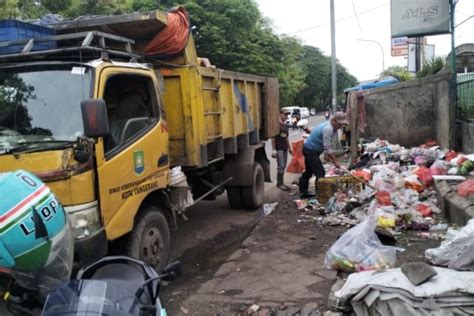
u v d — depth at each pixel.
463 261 4.47
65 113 4.40
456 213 6.53
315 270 5.40
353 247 5.30
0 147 4.21
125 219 4.68
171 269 2.72
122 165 4.68
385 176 8.31
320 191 8.59
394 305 3.75
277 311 4.43
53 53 4.64
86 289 2.31
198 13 23.20
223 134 7.41
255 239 6.81
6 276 2.60
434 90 13.66
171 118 6.35
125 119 4.94
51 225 2.44
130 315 2.24
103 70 4.59
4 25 5.04
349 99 14.23
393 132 14.15
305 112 47.94
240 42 25.17
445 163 8.95
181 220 8.67
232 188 8.95
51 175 3.96
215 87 7.09
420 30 12.59
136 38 6.18
